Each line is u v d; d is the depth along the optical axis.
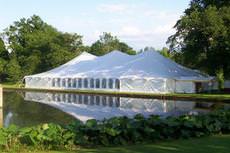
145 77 61.50
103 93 60.81
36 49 101.06
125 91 62.62
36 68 99.38
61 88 71.56
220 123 15.35
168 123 13.92
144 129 13.41
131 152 11.28
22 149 11.85
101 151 11.55
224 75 64.75
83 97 57.28
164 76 60.97
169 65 65.25
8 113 34.97
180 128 14.22
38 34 107.31
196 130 14.52
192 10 63.19
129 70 64.88
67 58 94.44
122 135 13.11
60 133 12.42
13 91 71.75
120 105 44.28
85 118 30.95
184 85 59.94
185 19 58.22
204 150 11.42
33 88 73.25
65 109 38.97
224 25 56.03
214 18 55.72
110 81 64.94
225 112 16.61
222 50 56.34
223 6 59.28
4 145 11.84
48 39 100.56
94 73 68.44
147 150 11.55
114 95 59.22
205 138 13.81
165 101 50.00
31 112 35.91
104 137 12.84
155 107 41.66
